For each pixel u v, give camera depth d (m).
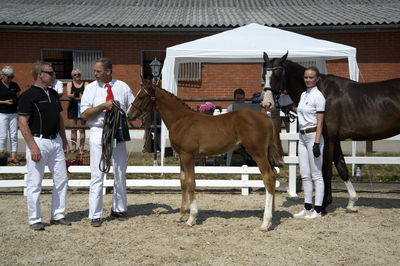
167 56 8.03
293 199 6.86
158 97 5.47
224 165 8.97
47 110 5.07
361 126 5.82
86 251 4.43
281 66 6.04
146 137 10.54
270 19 13.59
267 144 5.18
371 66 13.51
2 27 12.83
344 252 4.37
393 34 13.35
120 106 5.50
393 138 7.32
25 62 13.66
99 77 5.37
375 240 4.75
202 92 14.00
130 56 13.77
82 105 5.41
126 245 4.61
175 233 5.04
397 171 8.48
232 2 16.88
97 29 13.03
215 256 4.25
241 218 5.72
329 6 15.65
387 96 5.75
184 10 15.57
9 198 6.99
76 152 10.46
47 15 13.95
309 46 7.98
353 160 7.26
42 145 5.08
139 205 6.54
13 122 8.98
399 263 4.08
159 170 7.36
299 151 5.68
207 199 6.92
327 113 5.84
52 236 4.94
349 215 5.84
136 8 15.81
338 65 13.66
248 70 13.91
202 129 5.27
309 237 4.85
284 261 4.12
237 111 5.27
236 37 8.46
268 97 5.95
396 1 16.03
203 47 8.05
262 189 7.73
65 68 14.23
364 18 13.23
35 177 5.11
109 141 5.28
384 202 6.64
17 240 4.80
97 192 5.32
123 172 5.60
